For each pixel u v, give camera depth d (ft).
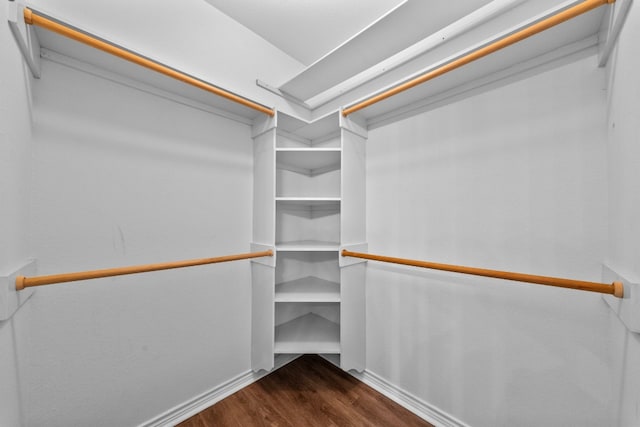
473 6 3.38
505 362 3.78
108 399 3.79
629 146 2.35
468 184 4.17
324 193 6.95
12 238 2.55
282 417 4.56
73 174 3.52
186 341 4.64
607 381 2.99
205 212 4.94
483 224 4.00
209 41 4.87
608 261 2.91
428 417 4.55
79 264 3.55
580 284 2.64
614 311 2.57
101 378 3.73
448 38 4.38
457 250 4.28
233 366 5.32
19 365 2.84
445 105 4.46
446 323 4.42
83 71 3.61
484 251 3.99
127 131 4.01
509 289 3.76
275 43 5.92
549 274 3.40
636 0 2.17
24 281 2.55
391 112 5.29
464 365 4.19
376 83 5.51
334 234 6.70
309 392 5.24
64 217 3.45
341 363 5.20
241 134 5.56
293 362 6.32
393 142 5.26
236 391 5.26
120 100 3.95
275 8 4.97
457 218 4.30
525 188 3.61
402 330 5.03
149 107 4.25
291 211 6.79
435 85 4.27
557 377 3.34
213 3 4.88
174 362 4.49
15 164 2.63
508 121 3.77
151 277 4.24
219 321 5.11
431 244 4.62
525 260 3.59
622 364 2.64
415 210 4.87
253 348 5.58
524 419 3.60
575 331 3.21
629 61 2.33
